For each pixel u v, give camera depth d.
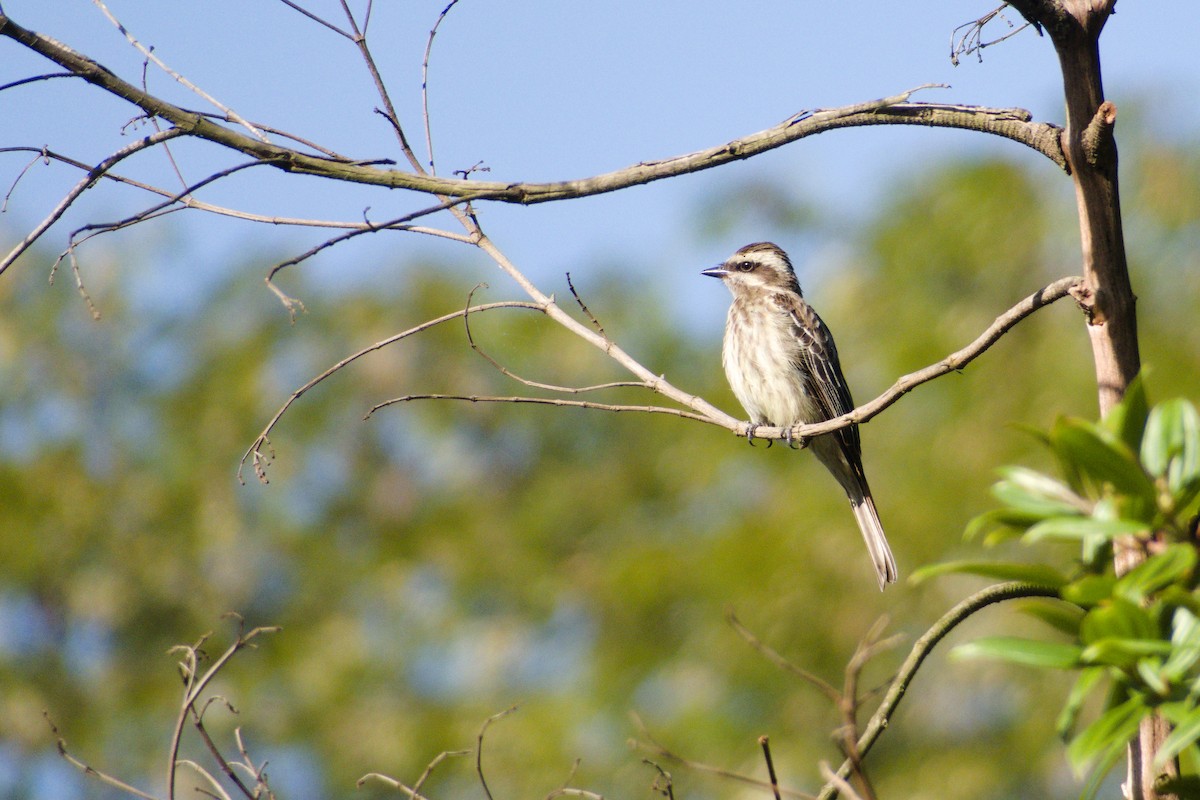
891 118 5.98
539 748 15.61
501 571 18.17
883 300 15.61
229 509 19.02
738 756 14.07
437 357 18.84
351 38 6.64
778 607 14.44
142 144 5.77
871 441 14.97
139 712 17.98
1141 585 3.38
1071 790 13.31
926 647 5.35
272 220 6.27
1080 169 5.41
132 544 18.94
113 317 19.52
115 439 19.55
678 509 17.19
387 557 18.84
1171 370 13.82
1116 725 3.39
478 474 19.03
